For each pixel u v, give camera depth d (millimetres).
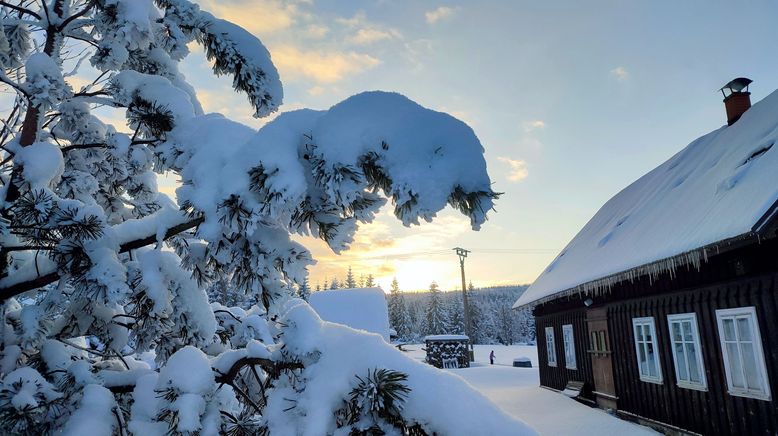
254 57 3180
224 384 2441
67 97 2902
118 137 3195
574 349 14133
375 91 1844
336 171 1736
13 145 2768
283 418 1984
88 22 3299
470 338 38844
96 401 2508
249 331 3715
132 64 3914
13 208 2812
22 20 3336
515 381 21094
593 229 16688
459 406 1754
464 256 40875
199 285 2641
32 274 2816
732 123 11844
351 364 1954
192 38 3299
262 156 1887
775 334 6613
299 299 2412
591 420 10797
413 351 45781
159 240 2504
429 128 1679
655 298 9617
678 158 13570
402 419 1757
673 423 9039
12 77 3771
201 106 4059
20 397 2301
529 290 18047
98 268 2490
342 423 1868
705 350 8078
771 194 6098
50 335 3084
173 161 2754
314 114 2029
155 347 3359
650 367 9977
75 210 2502
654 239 9352
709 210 8016
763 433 6875
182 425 2074
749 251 7012
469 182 1604
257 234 2162
